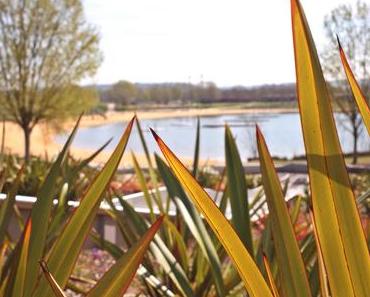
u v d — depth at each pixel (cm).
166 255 206
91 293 93
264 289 81
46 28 2991
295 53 76
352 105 2992
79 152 3234
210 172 1152
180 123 10050
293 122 9381
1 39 2972
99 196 110
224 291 179
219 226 81
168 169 212
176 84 11800
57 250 110
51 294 108
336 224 78
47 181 124
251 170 1720
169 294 200
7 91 3006
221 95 11406
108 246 272
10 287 114
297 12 75
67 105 3103
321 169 77
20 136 3603
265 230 185
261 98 10931
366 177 884
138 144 3381
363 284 78
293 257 89
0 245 138
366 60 2931
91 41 3072
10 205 142
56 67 3044
